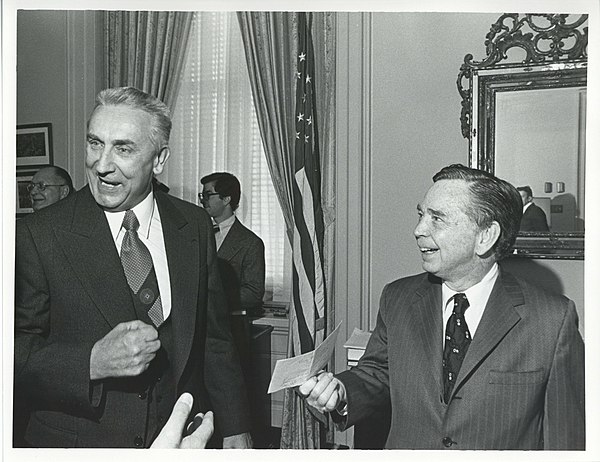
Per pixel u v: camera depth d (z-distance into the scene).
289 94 2.69
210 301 2.03
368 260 2.60
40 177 2.83
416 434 1.97
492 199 2.05
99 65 2.89
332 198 2.64
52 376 1.82
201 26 2.89
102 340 1.85
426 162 2.53
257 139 2.86
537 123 2.34
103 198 1.96
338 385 1.95
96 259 1.91
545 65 2.32
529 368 1.91
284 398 2.61
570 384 1.92
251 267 2.82
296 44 2.65
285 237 2.83
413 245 2.55
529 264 2.33
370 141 2.60
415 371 2.00
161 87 2.87
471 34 2.46
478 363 1.92
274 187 2.72
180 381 1.92
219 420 2.00
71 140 2.85
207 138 2.91
